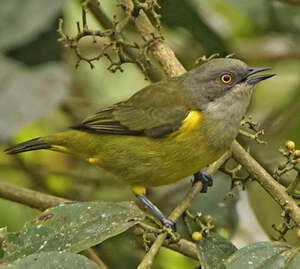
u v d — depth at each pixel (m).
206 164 9.88
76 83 13.49
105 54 8.74
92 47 13.28
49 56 8.54
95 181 12.48
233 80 9.92
